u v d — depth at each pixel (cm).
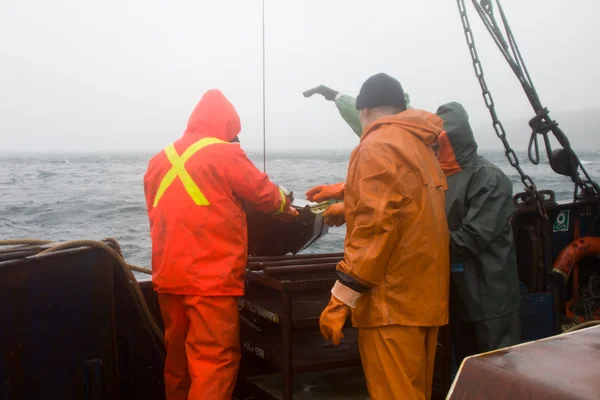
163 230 295
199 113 312
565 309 466
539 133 429
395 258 251
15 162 11431
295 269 303
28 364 243
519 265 420
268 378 336
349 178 262
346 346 315
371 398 256
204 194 291
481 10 404
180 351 312
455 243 314
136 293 320
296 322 283
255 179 299
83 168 7712
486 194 318
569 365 121
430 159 264
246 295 340
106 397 284
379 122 262
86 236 1489
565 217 486
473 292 317
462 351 334
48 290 254
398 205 246
